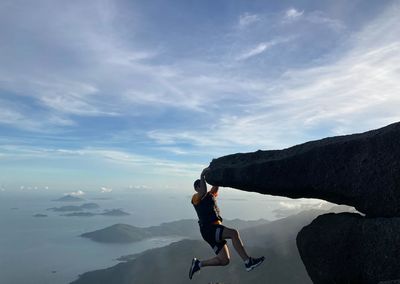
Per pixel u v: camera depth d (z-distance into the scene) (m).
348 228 11.52
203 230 12.51
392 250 10.43
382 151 11.06
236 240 11.91
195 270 12.30
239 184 13.18
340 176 11.63
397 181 10.72
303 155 12.25
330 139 12.39
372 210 11.28
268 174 12.60
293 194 12.82
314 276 12.23
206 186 13.21
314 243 12.21
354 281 11.27
